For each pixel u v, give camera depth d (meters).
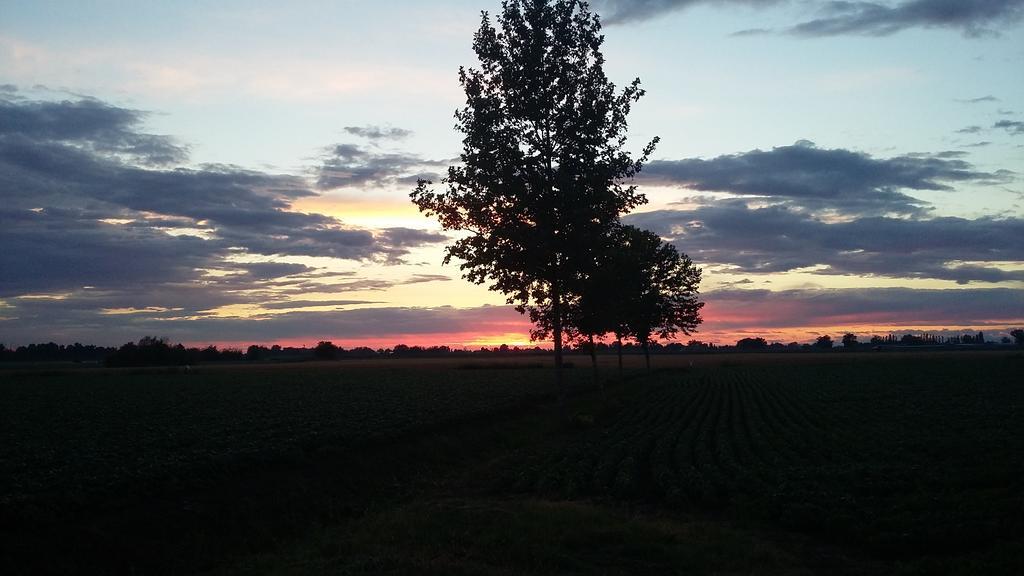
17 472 21.83
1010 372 87.94
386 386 72.31
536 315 41.62
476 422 40.59
